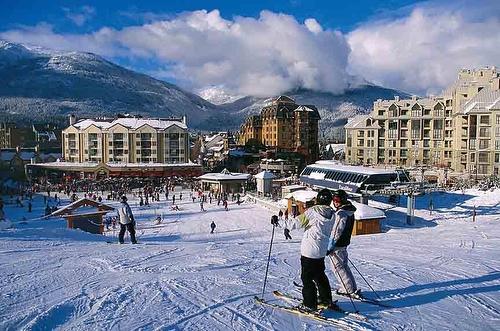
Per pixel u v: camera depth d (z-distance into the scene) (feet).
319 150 569.64
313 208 25.18
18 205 223.71
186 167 366.84
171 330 21.74
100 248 50.72
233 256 43.57
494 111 268.41
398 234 78.33
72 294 28.07
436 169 285.84
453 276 33.88
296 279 32.50
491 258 41.98
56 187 288.10
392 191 161.38
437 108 329.11
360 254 44.60
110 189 281.33
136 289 29.19
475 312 25.43
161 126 389.19
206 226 160.97
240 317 23.66
